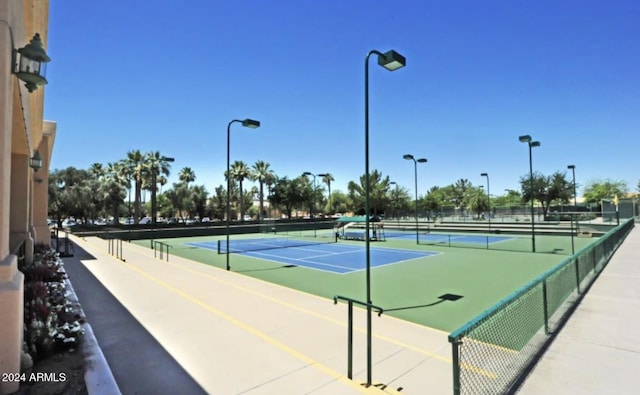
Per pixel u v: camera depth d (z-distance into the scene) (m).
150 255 17.14
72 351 4.32
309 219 49.47
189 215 63.53
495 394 3.84
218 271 12.51
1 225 3.32
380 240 27.27
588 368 4.49
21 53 3.75
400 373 4.53
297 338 5.78
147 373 4.46
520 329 5.01
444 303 8.62
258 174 57.72
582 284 9.01
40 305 4.67
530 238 27.30
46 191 16.59
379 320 6.84
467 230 34.69
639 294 8.04
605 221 33.94
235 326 6.33
